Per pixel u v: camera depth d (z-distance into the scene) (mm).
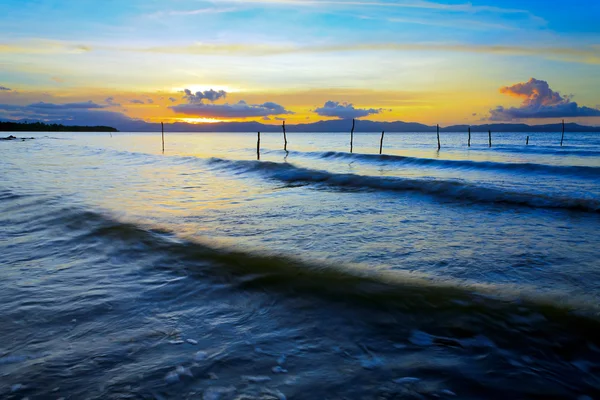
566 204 10625
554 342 3291
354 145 66125
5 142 58406
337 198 12008
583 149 41656
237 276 4871
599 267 5445
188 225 7820
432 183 13547
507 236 7371
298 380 2750
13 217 8320
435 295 4227
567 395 2613
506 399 2562
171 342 3291
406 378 2787
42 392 2570
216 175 18766
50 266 5312
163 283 4691
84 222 7785
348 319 3729
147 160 27594
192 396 2553
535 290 4457
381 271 5039
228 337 3393
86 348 3178
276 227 7777
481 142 74688
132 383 2688
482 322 3635
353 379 2768
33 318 3740
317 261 5430
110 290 4473
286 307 4008
